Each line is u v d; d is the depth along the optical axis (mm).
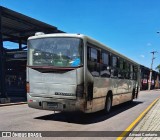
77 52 9734
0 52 18016
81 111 9727
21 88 24125
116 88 14242
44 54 10227
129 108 16875
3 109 14172
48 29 22766
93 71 10445
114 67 13664
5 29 23188
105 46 12039
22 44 28922
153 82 79375
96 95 10820
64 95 9773
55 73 9922
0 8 17281
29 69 10445
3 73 18141
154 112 14086
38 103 10242
